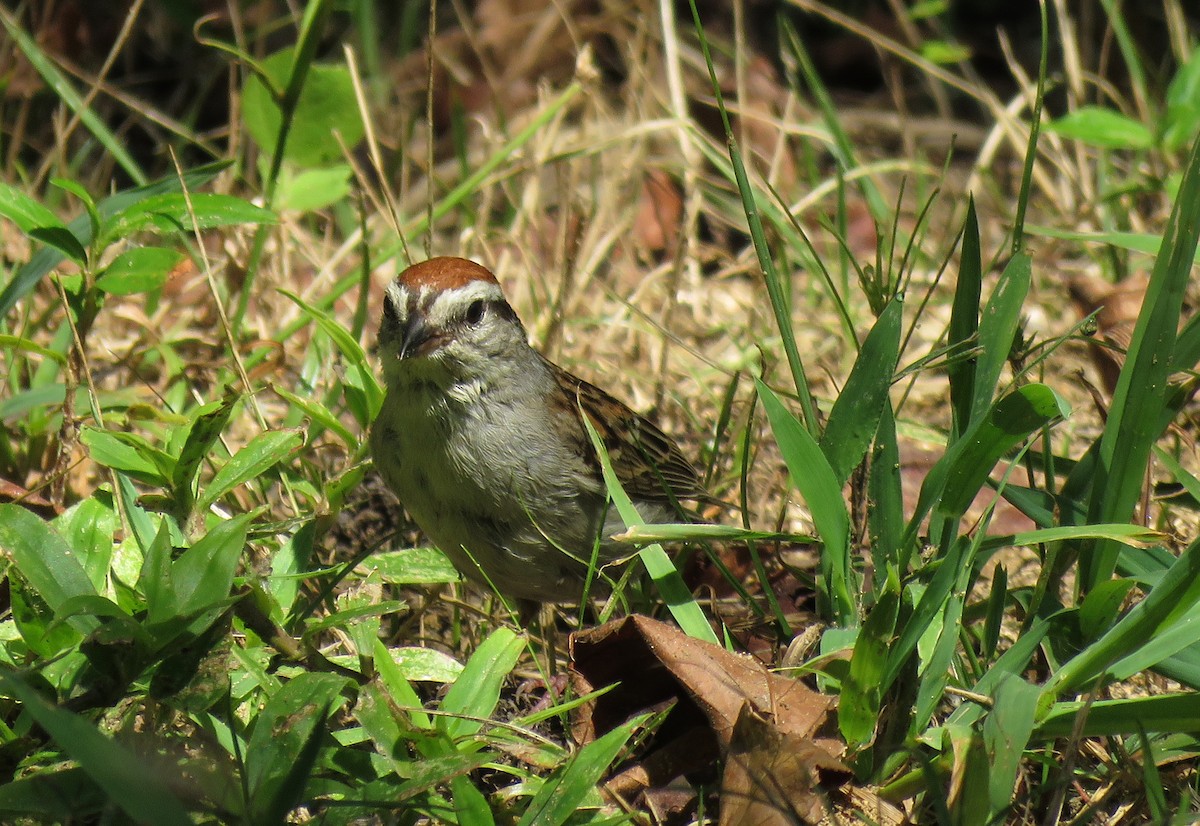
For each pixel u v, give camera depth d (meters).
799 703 5.46
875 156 14.41
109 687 5.04
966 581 5.70
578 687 5.73
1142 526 6.04
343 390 7.65
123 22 14.15
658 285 11.59
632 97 12.68
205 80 13.77
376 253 10.30
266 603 5.45
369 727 5.01
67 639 5.36
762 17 15.96
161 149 11.66
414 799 4.94
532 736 5.40
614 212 12.00
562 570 7.54
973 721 5.35
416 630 7.49
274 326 10.22
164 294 10.76
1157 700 5.04
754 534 5.88
